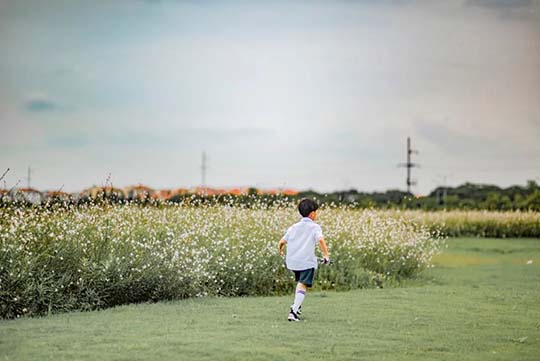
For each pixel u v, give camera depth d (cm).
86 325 869
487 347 780
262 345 760
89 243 1102
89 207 1256
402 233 1599
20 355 701
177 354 709
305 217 970
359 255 1493
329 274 1402
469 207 3516
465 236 2989
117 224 1200
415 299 1148
